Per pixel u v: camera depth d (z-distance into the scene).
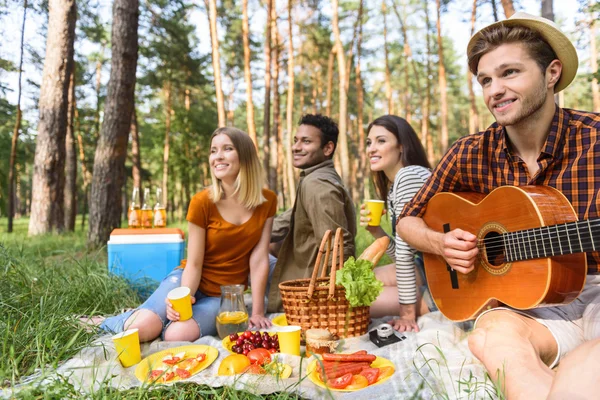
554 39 2.06
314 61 29.50
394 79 40.22
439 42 22.89
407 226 2.81
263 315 3.54
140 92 24.45
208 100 28.33
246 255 3.60
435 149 45.72
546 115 2.17
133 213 4.67
